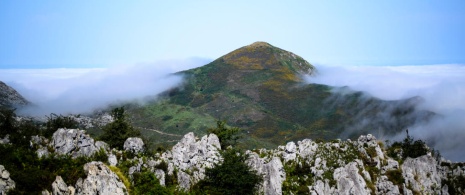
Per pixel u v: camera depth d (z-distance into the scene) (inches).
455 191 3540.8
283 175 3078.2
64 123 2920.8
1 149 2272.4
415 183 3408.0
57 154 2385.6
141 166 2583.7
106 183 2256.4
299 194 2962.6
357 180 3117.6
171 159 2842.0
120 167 2475.4
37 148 2429.9
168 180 2630.4
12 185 2092.8
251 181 2802.7
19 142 2425.0
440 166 3791.8
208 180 2790.4
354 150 3526.1
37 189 2145.7
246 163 2945.4
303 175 3157.0
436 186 3506.4
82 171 2284.7
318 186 3021.7
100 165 2304.4
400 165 3597.4
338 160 3307.1
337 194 3034.0
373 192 3206.2
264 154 3368.6
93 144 2561.5
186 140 2994.6
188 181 2691.9
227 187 2773.1
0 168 2094.0
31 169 2214.6
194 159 2923.2
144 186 2418.8
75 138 2522.1
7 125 2576.3
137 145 2770.7
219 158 2955.2
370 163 3449.8
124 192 2310.5
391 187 3235.7
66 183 2224.4
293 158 3326.8
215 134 3270.2
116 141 2942.9
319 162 3257.9
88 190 2207.2
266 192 2876.5
